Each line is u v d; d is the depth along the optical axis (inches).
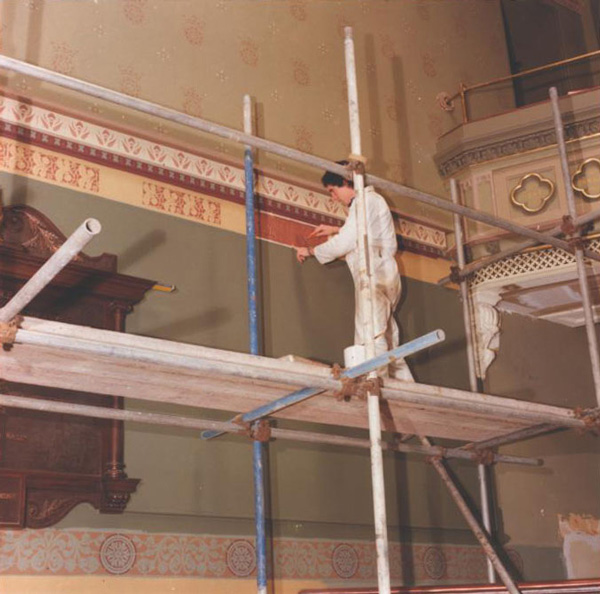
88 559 178.9
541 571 259.0
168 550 189.9
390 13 288.5
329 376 162.7
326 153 252.4
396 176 269.3
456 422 196.9
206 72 233.9
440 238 272.8
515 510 260.8
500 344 273.4
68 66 209.3
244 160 221.6
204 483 199.2
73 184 201.0
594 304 279.0
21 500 173.3
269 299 225.5
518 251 249.6
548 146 263.0
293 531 212.1
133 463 191.0
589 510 274.5
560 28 383.2
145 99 219.9
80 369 149.9
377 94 274.2
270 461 213.2
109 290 196.4
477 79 307.1
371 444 161.5
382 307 217.9
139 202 209.9
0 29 201.0
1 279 183.6
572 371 289.7
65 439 183.6
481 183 271.1
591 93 259.6
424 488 242.4
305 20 262.7
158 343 143.2
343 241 222.4
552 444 275.4
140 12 226.2
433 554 238.1
